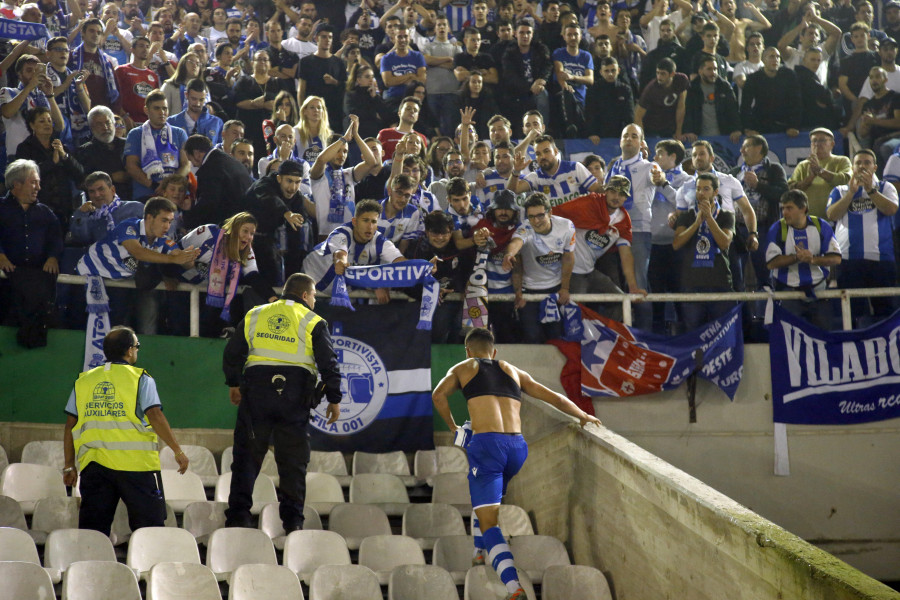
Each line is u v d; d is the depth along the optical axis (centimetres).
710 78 4591
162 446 2775
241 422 2270
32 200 2806
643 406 3164
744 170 3741
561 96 4459
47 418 2752
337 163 3388
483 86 4444
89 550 1977
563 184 3438
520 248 3067
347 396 2942
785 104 4616
